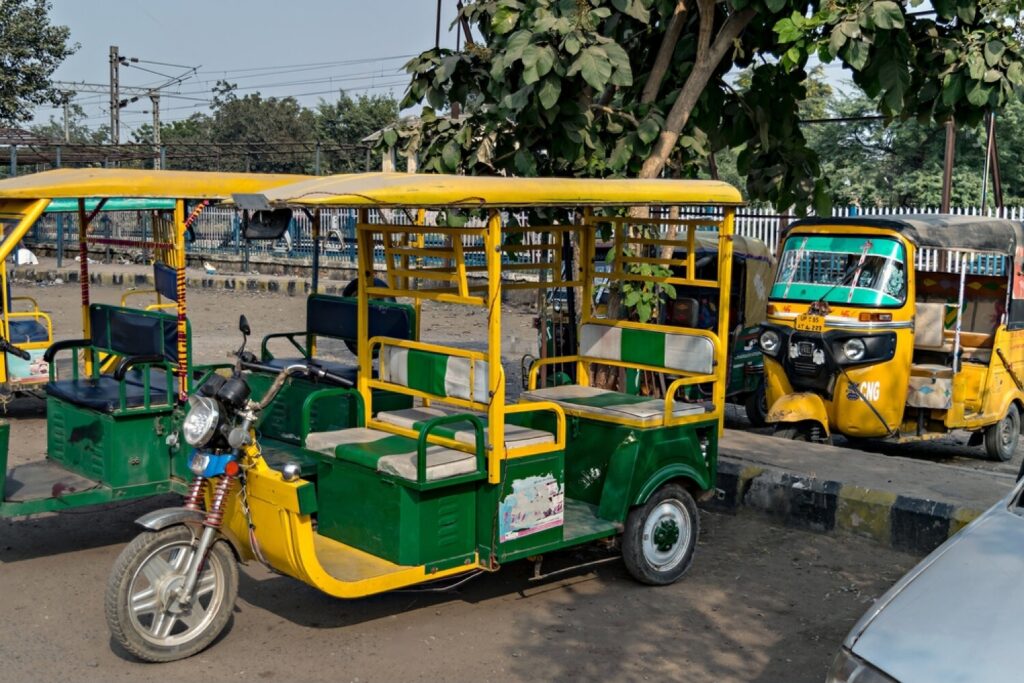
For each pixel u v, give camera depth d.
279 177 6.50
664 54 8.01
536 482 5.14
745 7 7.54
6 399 9.22
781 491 7.11
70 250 31.16
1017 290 9.70
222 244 27.64
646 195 5.40
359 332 5.77
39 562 6.04
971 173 23.94
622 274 6.47
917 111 8.05
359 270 5.79
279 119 58.06
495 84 7.39
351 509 5.14
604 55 6.67
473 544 5.08
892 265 8.84
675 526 5.84
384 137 8.32
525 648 4.96
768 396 9.38
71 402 6.04
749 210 18.69
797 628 5.28
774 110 8.50
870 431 8.85
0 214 5.75
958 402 9.21
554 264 6.49
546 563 6.16
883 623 3.27
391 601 5.54
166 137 58.91
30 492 5.67
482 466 4.96
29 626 5.11
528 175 7.55
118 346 6.34
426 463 4.80
